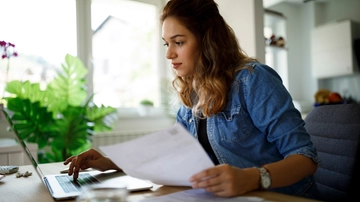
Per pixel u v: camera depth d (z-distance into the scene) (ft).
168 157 2.13
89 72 9.90
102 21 10.36
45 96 8.11
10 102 7.52
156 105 11.30
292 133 2.59
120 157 2.23
